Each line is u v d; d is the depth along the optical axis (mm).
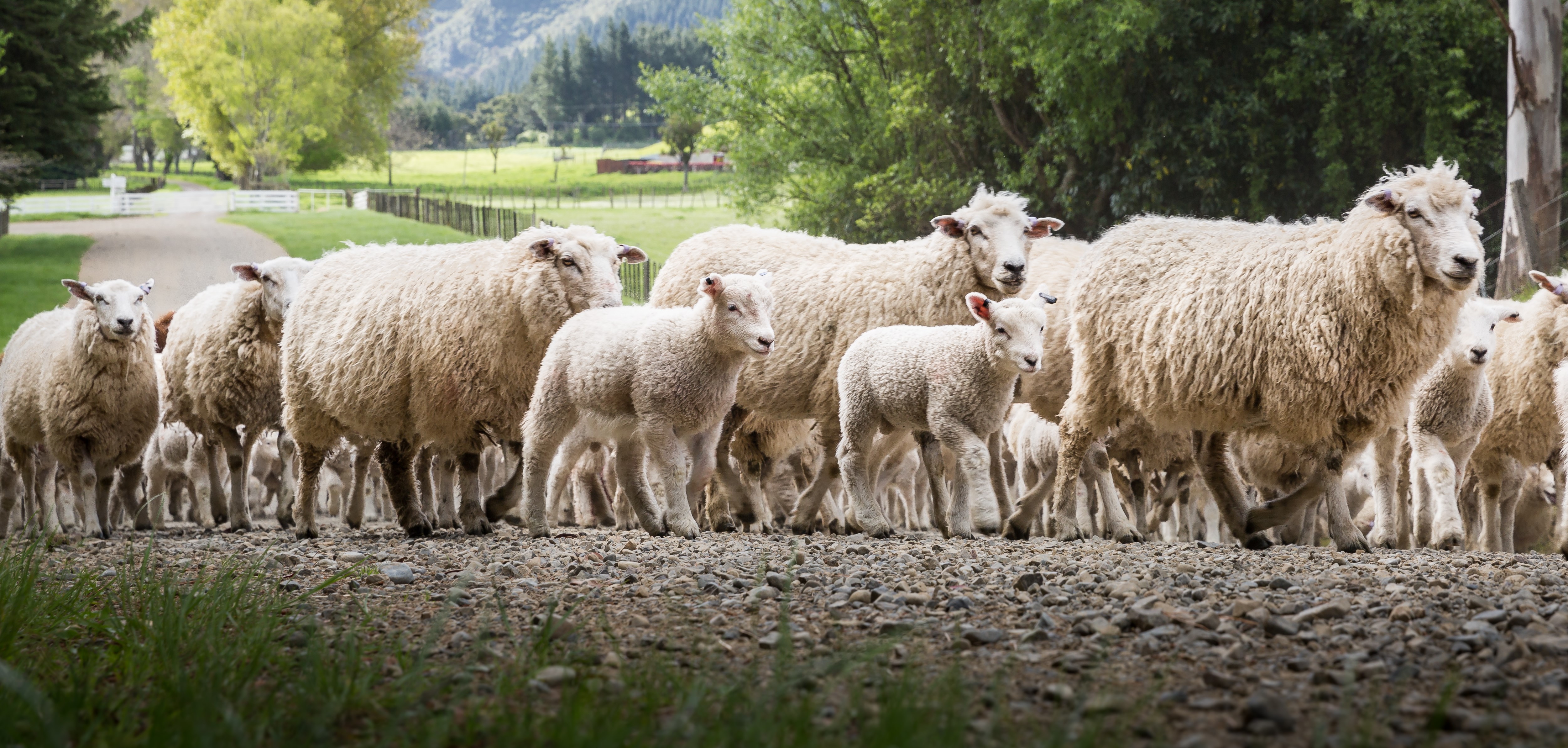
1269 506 8148
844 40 33750
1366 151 27156
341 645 4168
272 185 78500
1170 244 8422
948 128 30188
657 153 153750
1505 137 26047
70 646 4559
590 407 8211
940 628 4340
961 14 28859
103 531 10844
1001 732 2854
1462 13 24578
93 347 10492
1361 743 2463
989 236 9320
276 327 11188
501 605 4344
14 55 36406
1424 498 9523
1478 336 8828
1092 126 27078
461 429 9016
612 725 2783
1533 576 5695
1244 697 3230
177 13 70875
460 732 2996
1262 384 7793
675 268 11062
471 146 185750
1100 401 8656
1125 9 24734
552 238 8984
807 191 33875
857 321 9672
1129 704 3104
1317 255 7641
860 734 2828
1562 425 8734
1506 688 3197
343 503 14875
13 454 11562
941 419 7977
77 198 62781
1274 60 26531
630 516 10883
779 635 4121
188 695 3227
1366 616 4496
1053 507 10414
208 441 12609
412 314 8961
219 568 6547
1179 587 5328
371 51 76250
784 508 11758
